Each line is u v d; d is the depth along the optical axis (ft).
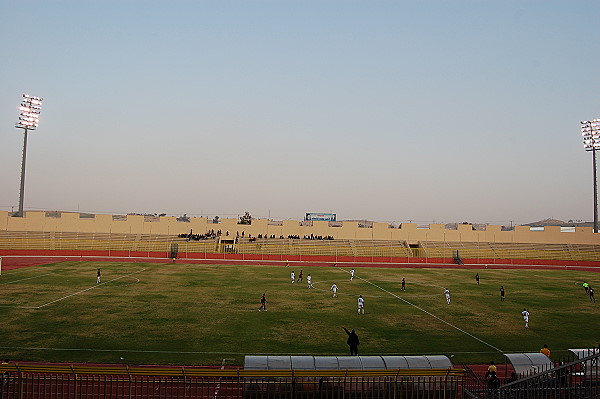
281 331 96.73
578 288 177.78
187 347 83.10
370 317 113.91
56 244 300.40
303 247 326.65
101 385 61.87
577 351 63.36
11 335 87.97
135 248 308.60
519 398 53.06
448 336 95.45
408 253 329.31
